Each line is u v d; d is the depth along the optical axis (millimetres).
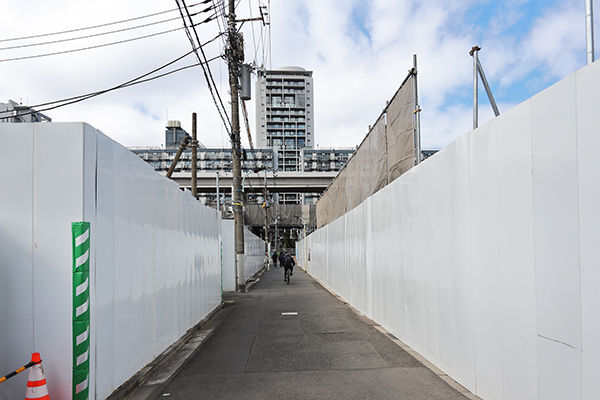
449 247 5625
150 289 6523
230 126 17141
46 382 4227
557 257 3326
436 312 6145
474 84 5461
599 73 2877
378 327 9711
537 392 3604
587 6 3664
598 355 2873
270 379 5742
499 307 4262
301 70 152000
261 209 60438
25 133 4430
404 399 4812
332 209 22594
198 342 8406
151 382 5758
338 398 4902
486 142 4531
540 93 3553
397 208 8312
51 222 4363
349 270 14211
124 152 5527
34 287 4316
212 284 12344
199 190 63000
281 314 12047
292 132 149125
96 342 4570
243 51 18234
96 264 4609
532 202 3672
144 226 6270
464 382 5160
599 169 2877
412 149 8211
